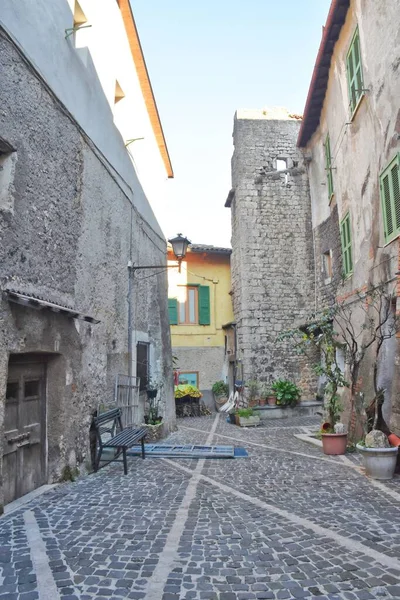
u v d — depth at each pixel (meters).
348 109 9.26
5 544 3.43
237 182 14.95
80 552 3.29
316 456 7.23
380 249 7.50
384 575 2.92
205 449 7.75
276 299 14.27
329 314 9.12
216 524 3.90
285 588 2.76
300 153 14.97
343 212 9.82
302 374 14.08
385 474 5.52
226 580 2.87
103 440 6.57
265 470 6.16
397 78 6.71
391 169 6.94
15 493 4.55
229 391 17.00
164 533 3.68
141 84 9.84
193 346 17.91
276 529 3.77
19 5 4.54
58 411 5.23
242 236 14.45
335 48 9.98
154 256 10.81
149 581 2.86
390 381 6.88
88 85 6.49
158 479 5.56
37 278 4.73
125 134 8.52
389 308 7.13
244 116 15.06
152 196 10.92
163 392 10.51
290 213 14.65
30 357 4.92
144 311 9.58
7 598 2.64
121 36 8.42
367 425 6.62
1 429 4.00
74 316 5.34
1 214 4.08
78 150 5.99
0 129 4.11
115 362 7.32
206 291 18.22
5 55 4.24
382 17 7.21
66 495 4.74
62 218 5.40
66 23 5.75
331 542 3.47
